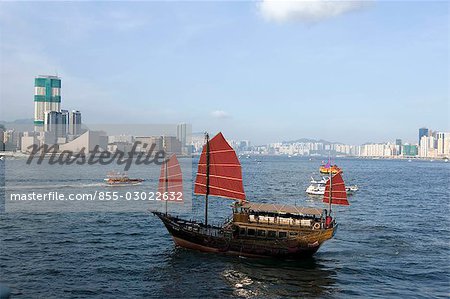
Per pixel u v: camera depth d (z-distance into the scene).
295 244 35.34
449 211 66.38
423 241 43.22
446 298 27.00
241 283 29.53
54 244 38.72
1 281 27.97
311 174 161.38
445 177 153.25
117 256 35.28
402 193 94.38
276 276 31.23
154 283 28.94
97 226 47.81
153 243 40.44
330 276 31.31
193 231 37.44
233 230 37.56
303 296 27.22
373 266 33.84
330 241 42.50
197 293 27.36
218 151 40.03
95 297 25.81
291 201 77.94
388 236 45.38
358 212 63.84
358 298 26.92
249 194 88.44
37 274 29.70
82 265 32.28
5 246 37.38
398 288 28.81
